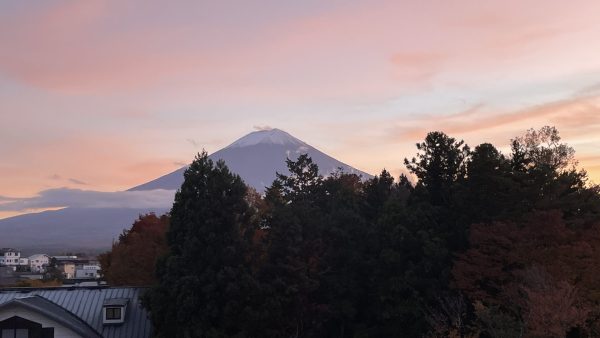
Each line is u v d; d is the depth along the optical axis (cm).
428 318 3750
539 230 3784
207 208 4078
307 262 4509
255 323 3900
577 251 3622
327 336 4709
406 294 4244
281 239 4225
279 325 4109
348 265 4562
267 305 3934
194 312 3856
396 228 4344
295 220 4269
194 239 3978
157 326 3966
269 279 4141
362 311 4634
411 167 4962
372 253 4581
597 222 4116
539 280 3203
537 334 2823
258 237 4809
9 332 3850
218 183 4188
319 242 4503
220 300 3919
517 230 3856
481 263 3869
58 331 3912
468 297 3928
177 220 4206
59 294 4556
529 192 4209
